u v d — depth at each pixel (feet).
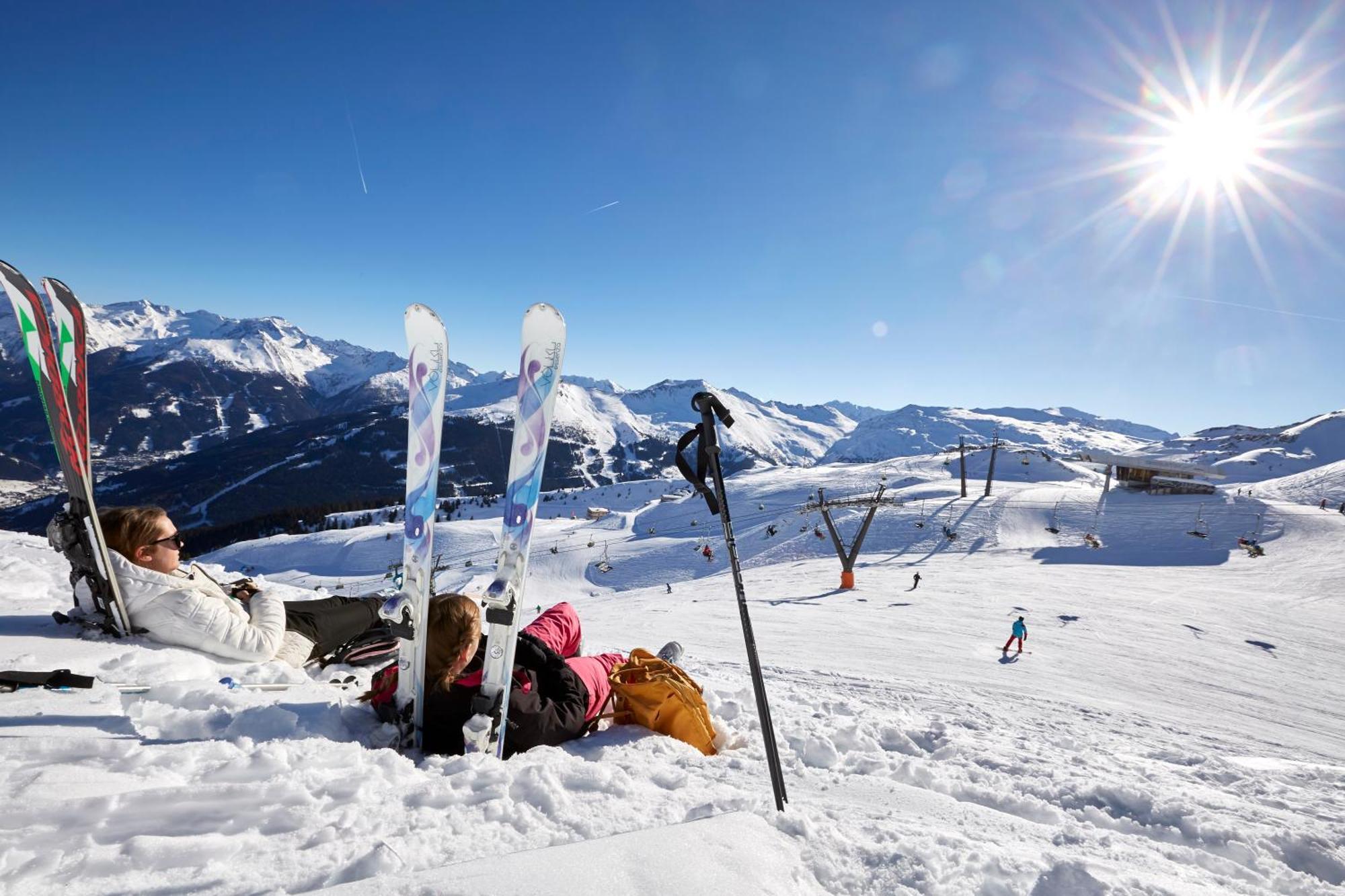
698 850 5.40
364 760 7.29
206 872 4.93
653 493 478.59
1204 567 148.15
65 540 11.12
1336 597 110.73
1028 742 17.89
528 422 8.18
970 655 63.26
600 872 4.88
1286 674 65.21
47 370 10.82
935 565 159.02
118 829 5.43
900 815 7.66
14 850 4.89
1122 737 30.40
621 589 200.95
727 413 7.57
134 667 9.93
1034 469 395.34
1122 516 206.28
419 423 8.57
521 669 9.20
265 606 12.20
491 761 7.48
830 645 64.08
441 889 4.52
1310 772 17.25
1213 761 17.81
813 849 6.02
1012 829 7.85
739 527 263.90
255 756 6.90
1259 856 8.30
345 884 4.58
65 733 7.29
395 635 8.43
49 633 11.24
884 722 15.61
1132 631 80.89
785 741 11.09
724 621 78.48
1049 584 119.34
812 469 456.04
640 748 9.20
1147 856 7.57
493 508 497.87
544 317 8.17
